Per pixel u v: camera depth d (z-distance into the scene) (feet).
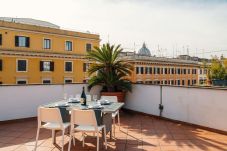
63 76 118.73
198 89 22.35
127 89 28.96
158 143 17.93
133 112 29.40
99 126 16.02
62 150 15.43
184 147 17.10
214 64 85.56
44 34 113.19
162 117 25.84
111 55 30.63
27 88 25.11
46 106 17.16
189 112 23.17
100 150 16.40
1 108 23.32
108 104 18.21
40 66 111.55
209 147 17.11
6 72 101.91
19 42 106.01
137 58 141.49
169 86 25.09
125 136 19.61
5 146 17.11
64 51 119.55
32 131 20.72
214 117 21.08
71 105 17.71
